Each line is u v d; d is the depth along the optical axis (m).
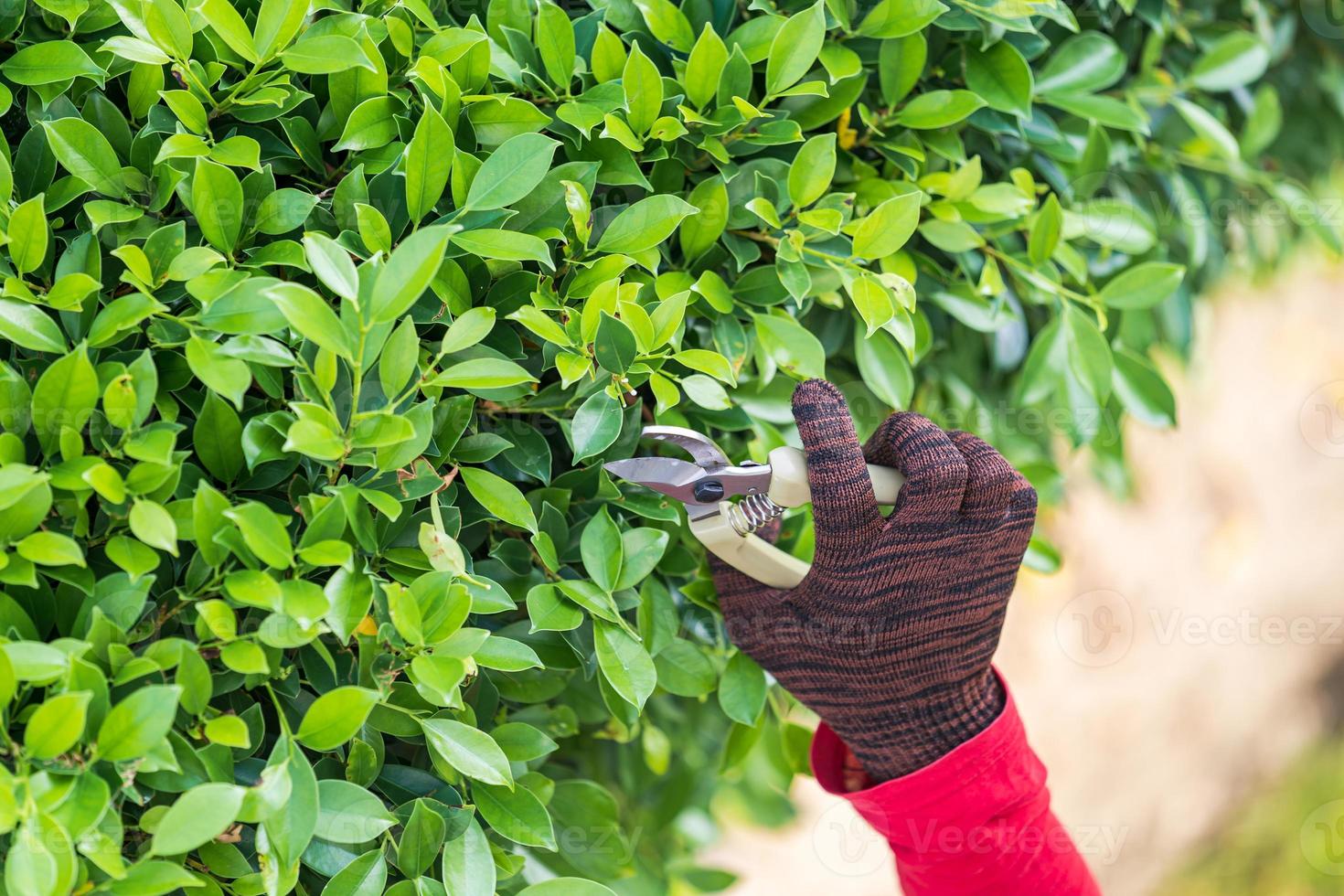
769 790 1.59
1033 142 1.00
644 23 0.87
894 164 0.93
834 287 0.89
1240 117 1.36
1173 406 1.06
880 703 0.81
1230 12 1.27
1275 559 2.75
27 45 0.74
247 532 0.61
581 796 0.99
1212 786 2.56
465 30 0.78
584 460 0.83
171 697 0.57
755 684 0.92
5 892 0.62
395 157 0.76
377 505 0.65
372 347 0.63
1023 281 1.05
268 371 0.69
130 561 0.62
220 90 0.75
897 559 0.75
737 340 0.85
